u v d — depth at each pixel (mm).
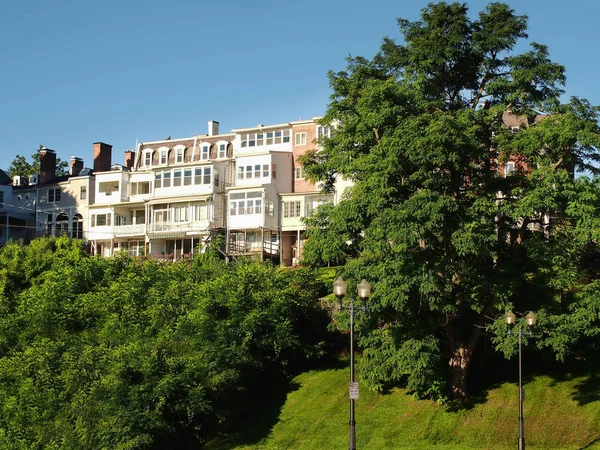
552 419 30125
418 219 29266
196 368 33531
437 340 31891
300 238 61281
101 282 43625
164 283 41812
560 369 33562
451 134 29078
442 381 32062
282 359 37906
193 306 38562
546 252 31422
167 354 34094
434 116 31281
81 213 70875
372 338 33500
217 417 32750
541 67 32250
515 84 32969
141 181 68000
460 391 32500
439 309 31312
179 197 63844
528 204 29375
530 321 27562
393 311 32781
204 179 63562
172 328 37500
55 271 46188
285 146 64375
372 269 31078
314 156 37031
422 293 30359
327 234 33562
